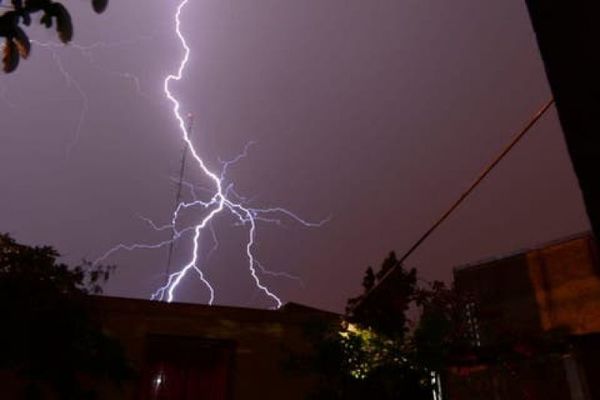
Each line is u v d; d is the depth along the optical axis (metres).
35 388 6.88
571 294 10.11
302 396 9.38
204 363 9.47
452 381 9.37
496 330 10.04
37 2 1.91
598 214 1.22
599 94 1.25
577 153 1.27
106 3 1.98
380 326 9.72
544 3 1.40
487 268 11.48
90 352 6.92
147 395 9.02
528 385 8.53
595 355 8.01
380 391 9.02
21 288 6.43
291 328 9.72
